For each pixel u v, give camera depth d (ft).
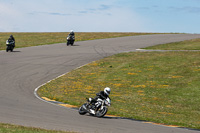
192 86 304.91
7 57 454.81
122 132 129.59
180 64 405.39
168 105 247.29
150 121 176.24
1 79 303.68
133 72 373.40
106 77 350.43
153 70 379.96
